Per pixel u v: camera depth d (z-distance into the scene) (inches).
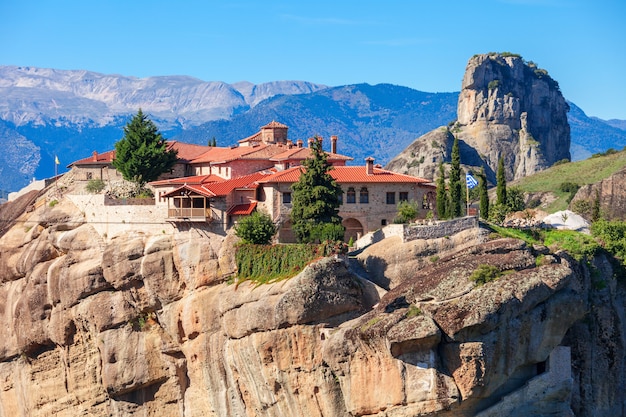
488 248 3905.0
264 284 4131.4
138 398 4785.9
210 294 4392.2
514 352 3565.5
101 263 4813.0
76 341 5002.5
